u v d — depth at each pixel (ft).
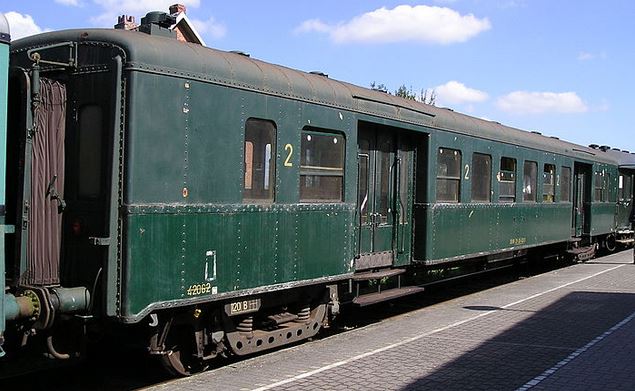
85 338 19.45
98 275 18.65
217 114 21.22
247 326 23.66
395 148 33.37
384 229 32.48
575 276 51.88
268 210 23.38
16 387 21.53
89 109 19.48
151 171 19.06
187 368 22.29
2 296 16.60
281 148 24.02
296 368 22.70
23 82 18.52
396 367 22.85
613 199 72.13
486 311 34.94
